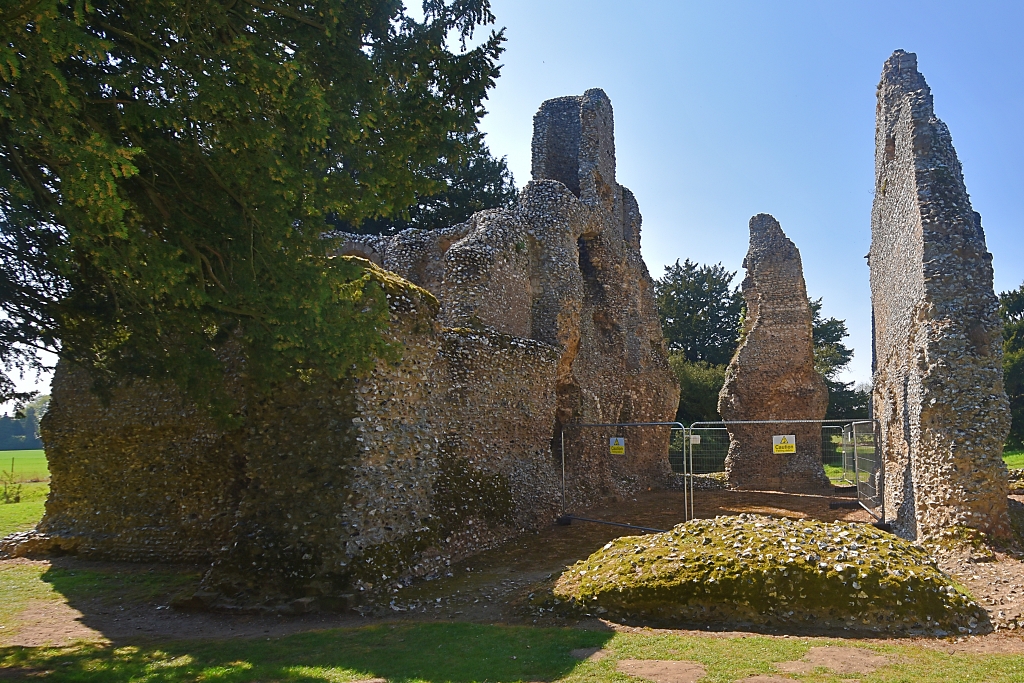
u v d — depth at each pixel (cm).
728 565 816
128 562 1377
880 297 1677
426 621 870
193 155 752
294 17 776
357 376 1013
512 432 1498
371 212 841
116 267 662
